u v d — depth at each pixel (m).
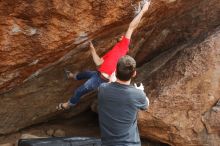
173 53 7.15
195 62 6.70
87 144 5.79
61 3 4.60
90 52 5.84
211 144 6.61
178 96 6.59
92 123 7.81
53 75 5.98
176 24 6.85
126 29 5.68
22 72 5.39
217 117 6.54
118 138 3.90
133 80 7.07
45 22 4.69
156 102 6.61
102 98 3.92
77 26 4.92
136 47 6.76
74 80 6.29
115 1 4.94
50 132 7.10
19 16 4.50
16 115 6.39
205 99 6.58
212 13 6.96
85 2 4.74
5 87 5.60
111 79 5.21
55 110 6.79
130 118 3.90
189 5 6.46
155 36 6.86
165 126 6.61
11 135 6.79
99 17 5.00
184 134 6.61
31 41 4.82
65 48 5.25
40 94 6.23
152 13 5.82
